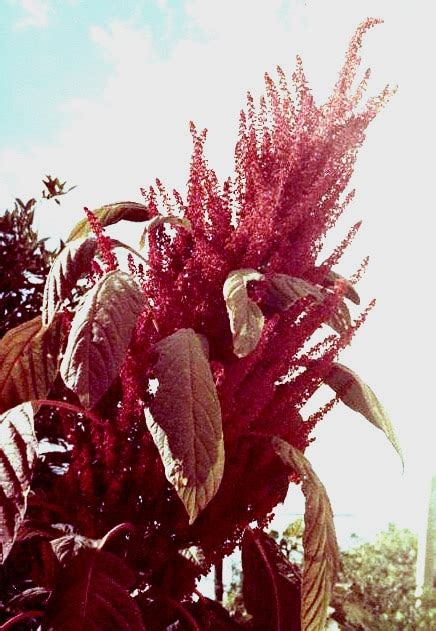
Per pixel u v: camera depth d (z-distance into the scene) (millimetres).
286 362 728
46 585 689
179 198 772
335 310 754
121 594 609
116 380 721
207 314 707
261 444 720
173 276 736
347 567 3188
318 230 752
